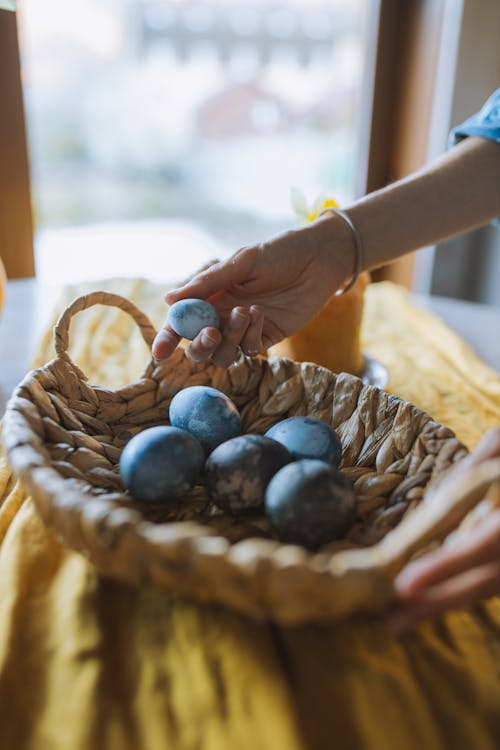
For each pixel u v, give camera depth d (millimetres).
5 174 1119
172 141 3693
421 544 388
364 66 1319
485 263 1426
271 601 390
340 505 460
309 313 684
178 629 456
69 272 1419
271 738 395
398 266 1490
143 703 416
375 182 1379
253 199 3412
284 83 3449
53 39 3500
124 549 404
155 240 1718
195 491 532
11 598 467
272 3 3066
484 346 963
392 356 903
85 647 440
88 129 3719
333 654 443
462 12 1149
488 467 383
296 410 602
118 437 570
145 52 3400
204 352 563
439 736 402
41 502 439
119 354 863
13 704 412
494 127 718
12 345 907
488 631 471
